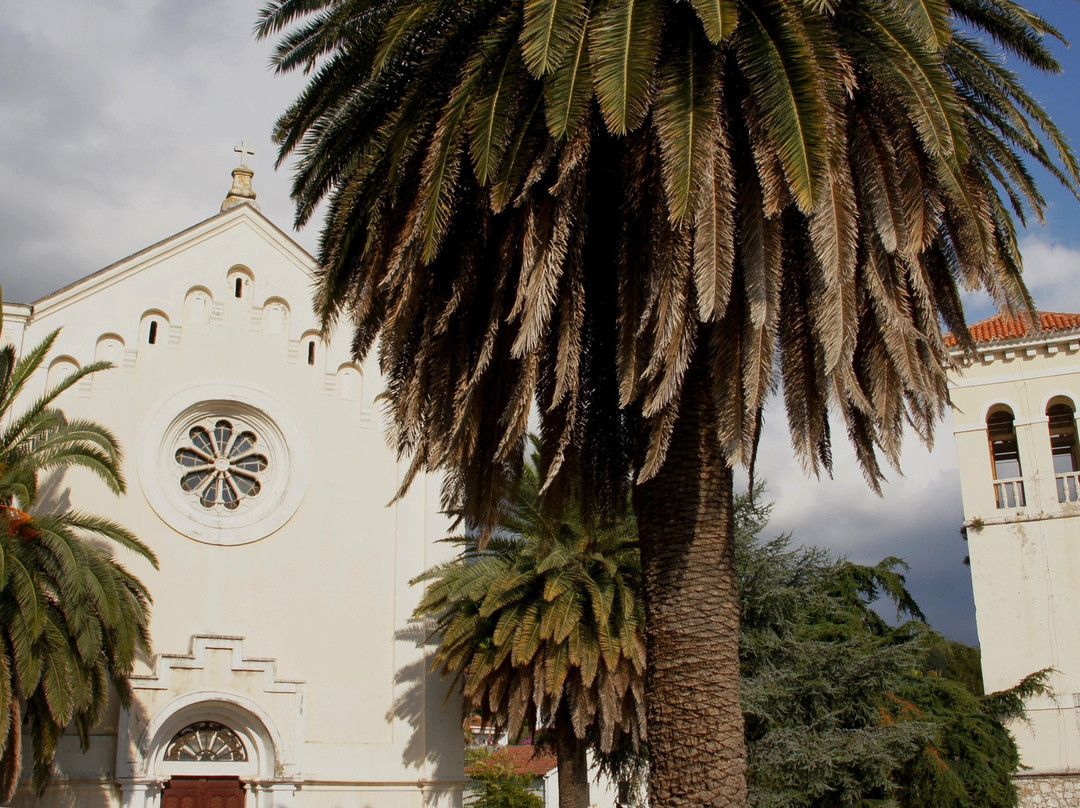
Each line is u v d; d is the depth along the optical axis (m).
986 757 32.59
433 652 29.22
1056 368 39.88
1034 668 36.69
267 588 28.33
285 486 29.33
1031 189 12.29
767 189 9.73
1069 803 34.75
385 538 30.03
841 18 10.57
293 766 26.73
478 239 11.46
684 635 10.76
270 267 30.86
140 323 28.97
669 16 10.30
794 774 30.55
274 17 13.28
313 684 28.02
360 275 12.27
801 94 9.55
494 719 28.11
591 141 10.71
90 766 24.81
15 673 20.81
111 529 23.67
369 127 12.54
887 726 31.44
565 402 12.76
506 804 42.09
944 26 9.65
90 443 27.28
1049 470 38.84
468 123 10.54
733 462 10.16
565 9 9.66
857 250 10.67
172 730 26.19
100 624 22.38
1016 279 12.18
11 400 23.02
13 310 27.55
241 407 29.50
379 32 12.07
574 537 26.22
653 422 10.54
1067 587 37.22
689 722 10.54
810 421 10.93
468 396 11.05
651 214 10.38
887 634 37.47
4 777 20.78
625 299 10.73
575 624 24.95
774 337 9.99
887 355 11.27
